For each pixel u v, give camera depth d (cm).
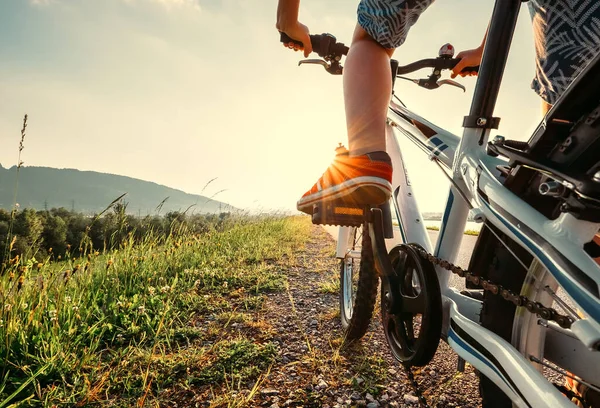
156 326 241
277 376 190
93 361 192
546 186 71
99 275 301
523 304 91
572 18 103
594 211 64
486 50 121
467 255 516
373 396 176
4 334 187
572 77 106
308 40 198
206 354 208
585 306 61
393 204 203
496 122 123
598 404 95
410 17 139
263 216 907
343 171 154
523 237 85
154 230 445
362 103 145
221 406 164
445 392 180
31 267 235
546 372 193
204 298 303
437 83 238
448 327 130
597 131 68
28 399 152
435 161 164
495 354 97
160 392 171
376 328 264
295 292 343
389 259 162
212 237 552
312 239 812
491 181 104
